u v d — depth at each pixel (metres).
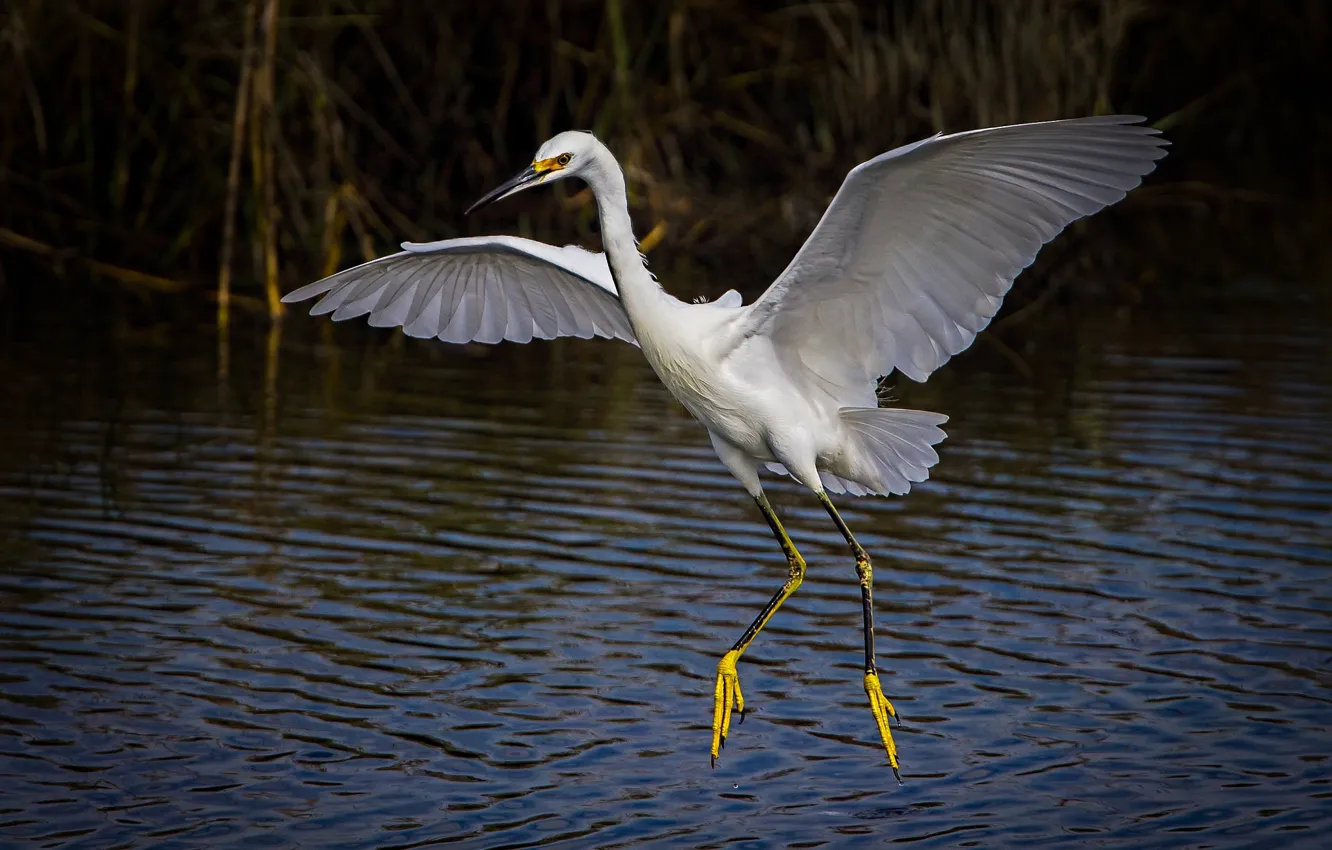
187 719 8.93
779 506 13.36
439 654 10.02
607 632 10.48
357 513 12.84
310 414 15.91
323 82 22.70
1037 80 23.58
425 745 8.69
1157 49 30.14
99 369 17.44
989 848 7.57
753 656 10.11
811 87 27.03
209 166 23.20
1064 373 17.67
